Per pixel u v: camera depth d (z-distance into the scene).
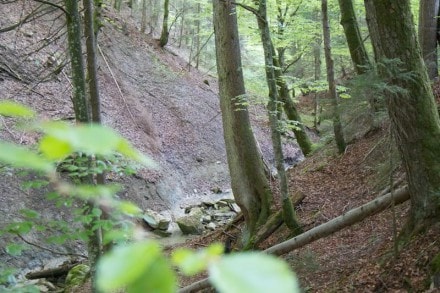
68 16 6.73
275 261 0.68
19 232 4.01
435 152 6.70
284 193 9.93
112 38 25.00
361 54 12.73
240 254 0.76
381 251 7.42
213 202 18.62
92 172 4.66
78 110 6.74
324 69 25.70
